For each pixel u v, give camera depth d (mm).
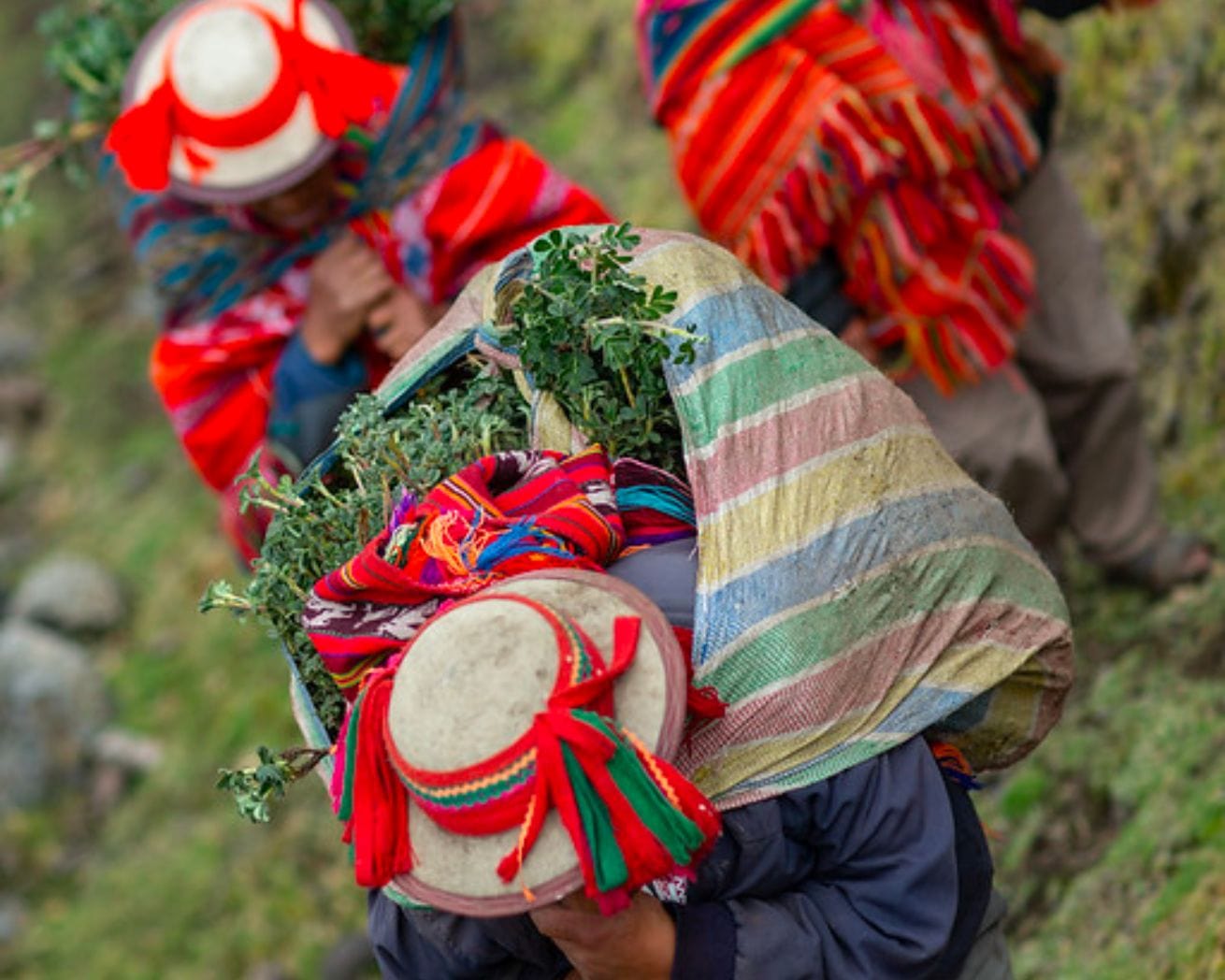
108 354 10406
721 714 2584
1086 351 5156
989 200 4887
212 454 4973
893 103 4699
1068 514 5359
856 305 4918
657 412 2908
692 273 2934
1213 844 4266
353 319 4691
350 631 2680
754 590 2670
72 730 8188
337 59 4484
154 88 4562
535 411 2912
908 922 2666
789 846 2678
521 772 2361
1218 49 5789
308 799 7199
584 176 8617
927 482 2867
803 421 2816
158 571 8883
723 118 4793
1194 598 5184
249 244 4879
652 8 4902
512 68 9555
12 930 7547
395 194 4730
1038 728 2930
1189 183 5836
